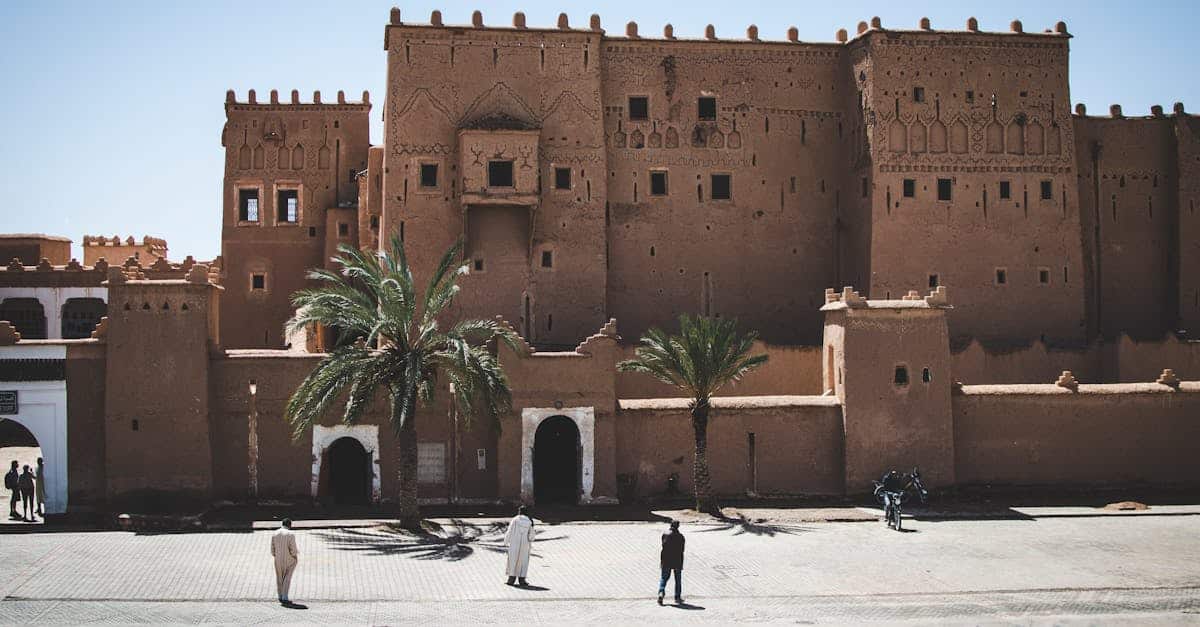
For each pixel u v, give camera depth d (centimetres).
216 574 2553
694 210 4938
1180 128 5241
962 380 4434
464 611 2303
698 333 3412
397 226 4612
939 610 2405
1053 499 3700
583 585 2539
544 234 4703
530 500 3469
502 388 3127
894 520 3244
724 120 4981
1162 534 3186
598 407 3516
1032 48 4922
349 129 5462
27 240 5625
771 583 2603
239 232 5375
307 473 3388
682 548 2406
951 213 4822
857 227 4906
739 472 3619
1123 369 4447
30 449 4575
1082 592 2562
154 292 3288
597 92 4794
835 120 5059
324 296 3086
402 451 3130
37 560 2658
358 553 2798
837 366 3719
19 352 3244
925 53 4856
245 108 5428
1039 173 4897
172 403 3269
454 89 4691
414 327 4556
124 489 3234
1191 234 5216
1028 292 4853
